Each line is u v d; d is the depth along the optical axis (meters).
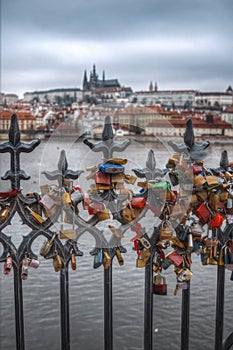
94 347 7.95
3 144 2.72
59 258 2.92
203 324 7.98
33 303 8.98
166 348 7.44
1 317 8.70
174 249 3.26
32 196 2.85
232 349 4.07
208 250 3.31
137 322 8.59
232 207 3.35
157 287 3.35
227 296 7.19
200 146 3.13
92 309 8.92
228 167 3.39
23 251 2.88
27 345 7.89
